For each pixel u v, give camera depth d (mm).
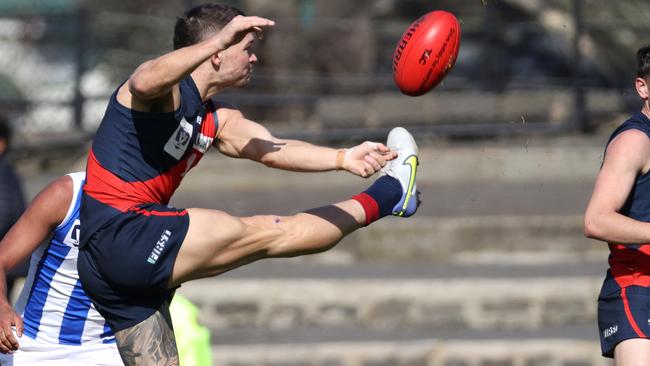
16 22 53625
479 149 45094
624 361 19484
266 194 42469
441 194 41375
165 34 61812
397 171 19984
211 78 18562
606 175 19016
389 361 30406
